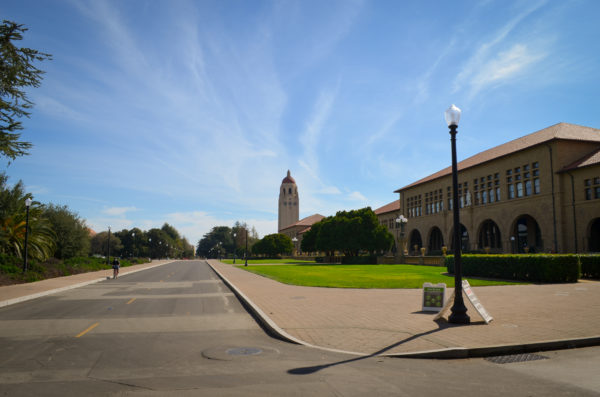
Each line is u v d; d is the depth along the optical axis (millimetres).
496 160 48344
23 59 14547
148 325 10055
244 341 8141
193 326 9906
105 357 6863
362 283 21297
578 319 9633
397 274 29297
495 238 54219
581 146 40125
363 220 55844
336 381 5457
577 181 37562
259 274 32031
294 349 7363
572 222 38000
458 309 9523
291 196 161375
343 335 8352
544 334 8016
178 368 6164
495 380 5504
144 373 5910
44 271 28266
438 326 9133
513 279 22719
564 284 19578
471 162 54906
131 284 24469
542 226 41125
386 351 7047
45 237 31844
